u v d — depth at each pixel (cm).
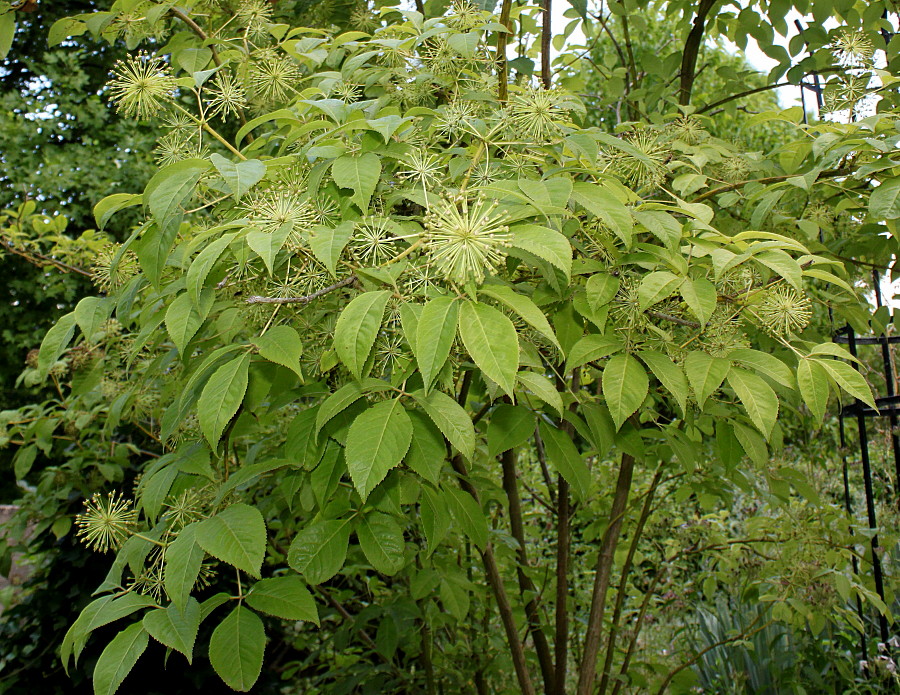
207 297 130
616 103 298
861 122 163
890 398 250
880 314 235
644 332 157
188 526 123
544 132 148
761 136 653
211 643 117
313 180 136
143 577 133
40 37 862
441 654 273
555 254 109
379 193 150
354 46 179
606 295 139
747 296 147
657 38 517
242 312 152
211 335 178
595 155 135
